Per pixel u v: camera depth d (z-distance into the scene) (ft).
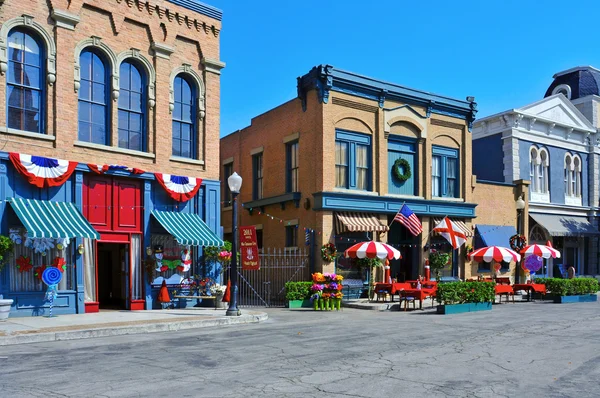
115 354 35.29
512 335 45.16
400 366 31.96
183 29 65.62
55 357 34.17
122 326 45.39
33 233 48.39
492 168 109.40
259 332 46.55
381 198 81.20
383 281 80.94
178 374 29.43
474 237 95.40
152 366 31.48
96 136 58.44
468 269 93.04
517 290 86.79
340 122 78.74
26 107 53.31
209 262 65.87
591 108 122.72
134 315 54.34
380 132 82.38
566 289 82.74
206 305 64.59
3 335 39.91
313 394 25.50
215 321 51.57
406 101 86.33
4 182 51.01
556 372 30.68
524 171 108.27
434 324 52.85
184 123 66.44
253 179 93.15
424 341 41.65
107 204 58.44
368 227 78.07
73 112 55.93
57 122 54.39
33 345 38.88
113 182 59.06
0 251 48.80
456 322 54.60
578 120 119.14
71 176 55.42
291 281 75.51
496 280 91.35
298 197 79.61
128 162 60.03
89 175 57.16
